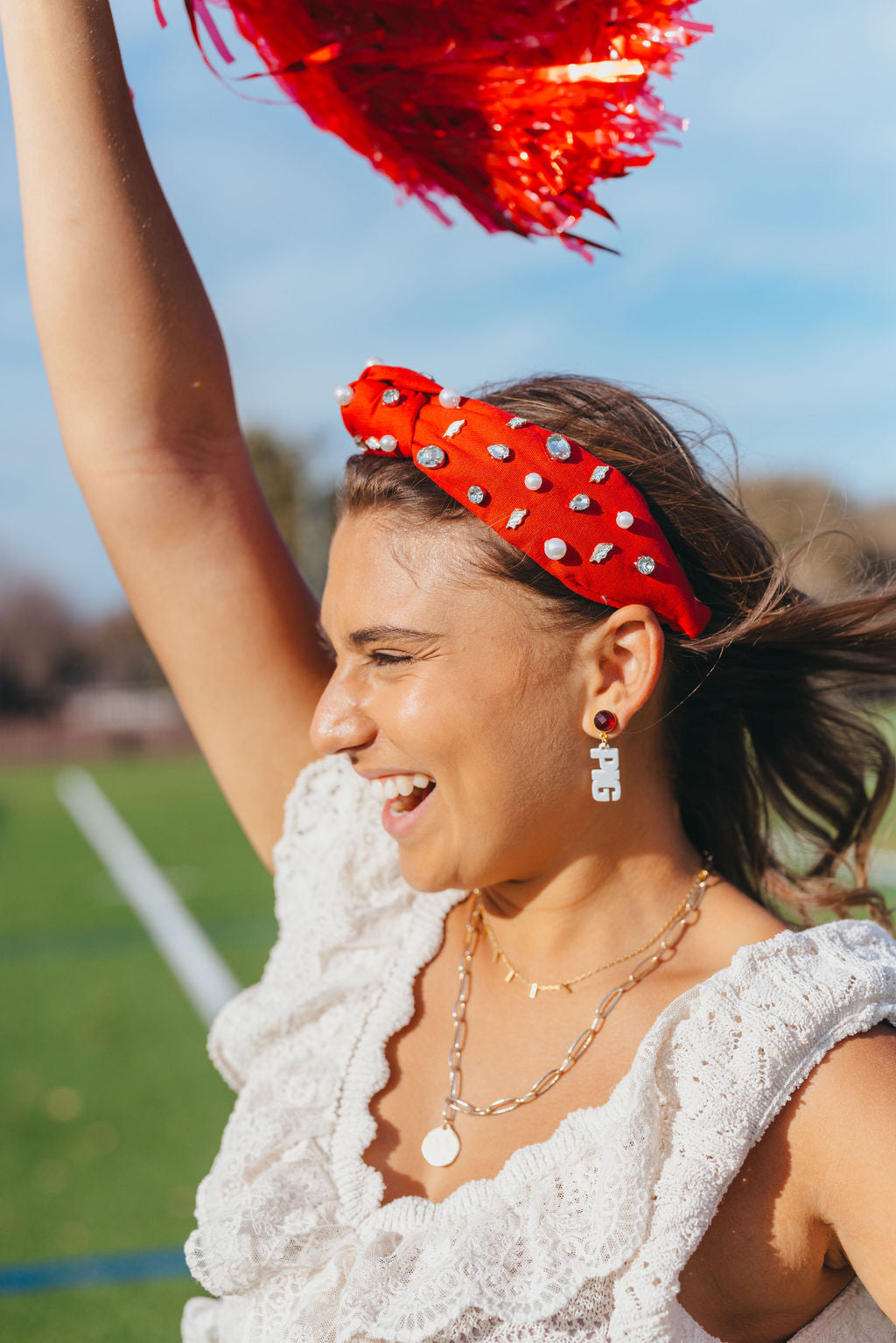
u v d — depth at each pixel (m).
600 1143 1.05
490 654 1.07
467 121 1.24
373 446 1.13
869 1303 1.08
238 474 1.48
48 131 1.36
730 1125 1.01
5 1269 3.69
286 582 1.50
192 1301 1.36
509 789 1.10
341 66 1.21
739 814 1.38
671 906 1.20
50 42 1.34
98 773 19.84
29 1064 5.57
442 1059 1.22
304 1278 1.11
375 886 1.39
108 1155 4.54
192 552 1.45
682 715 1.28
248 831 1.56
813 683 1.40
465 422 1.08
